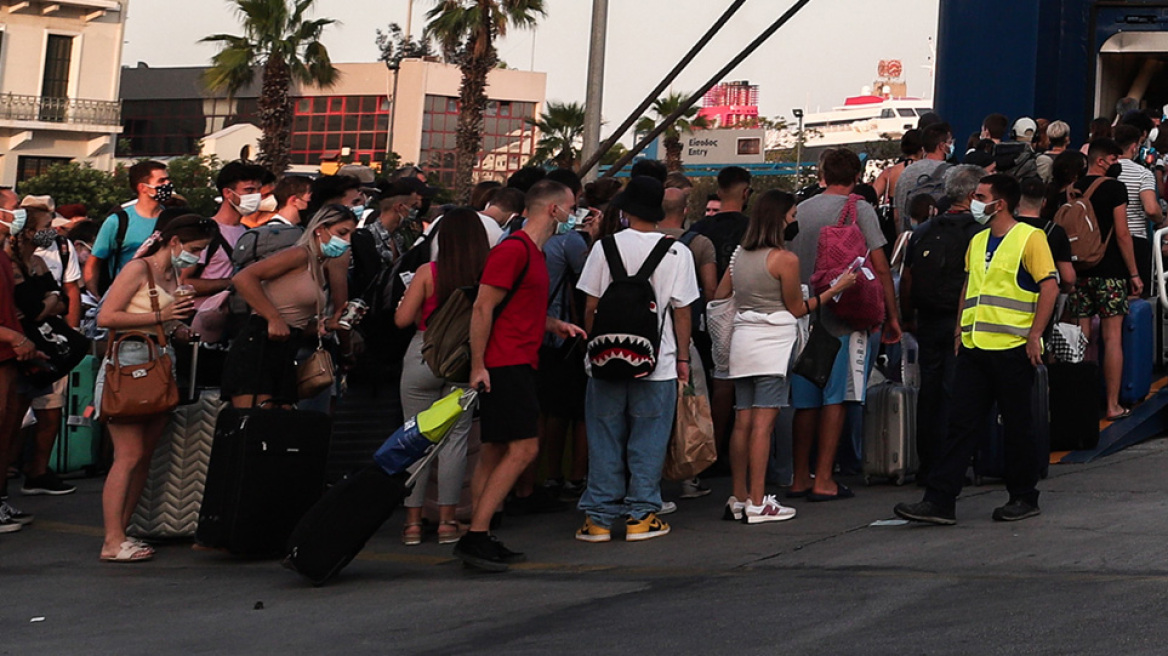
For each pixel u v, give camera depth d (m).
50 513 8.81
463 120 37.56
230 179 8.61
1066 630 4.91
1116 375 9.18
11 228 7.79
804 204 8.22
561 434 8.71
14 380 8.02
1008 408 7.01
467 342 6.82
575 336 7.49
